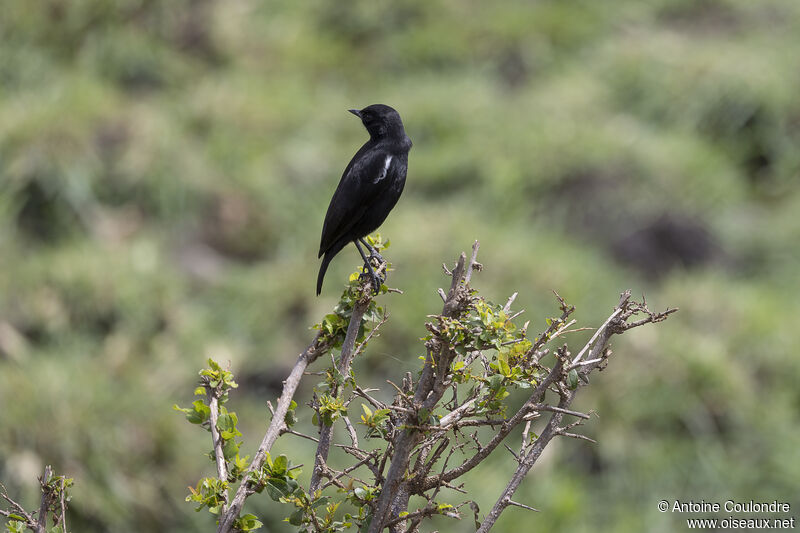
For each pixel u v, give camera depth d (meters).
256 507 9.20
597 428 9.93
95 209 12.67
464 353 3.56
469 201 13.01
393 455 3.76
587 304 11.05
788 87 14.56
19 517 3.78
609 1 17.25
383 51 16.44
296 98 14.99
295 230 12.81
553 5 17.23
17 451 9.39
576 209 12.80
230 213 12.94
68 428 9.61
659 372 10.26
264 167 13.55
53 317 11.14
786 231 12.64
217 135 13.95
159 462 9.80
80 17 15.53
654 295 11.51
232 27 16.41
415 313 10.79
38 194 12.59
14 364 10.44
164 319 11.42
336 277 11.77
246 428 10.06
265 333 11.30
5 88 14.55
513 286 11.18
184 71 15.46
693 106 14.40
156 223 12.73
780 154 13.93
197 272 12.16
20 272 11.52
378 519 3.56
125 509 9.39
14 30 15.23
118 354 10.83
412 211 12.62
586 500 9.45
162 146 13.30
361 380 10.23
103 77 15.07
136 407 10.07
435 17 16.98
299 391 10.54
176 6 16.48
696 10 16.94
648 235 12.41
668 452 9.85
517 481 3.69
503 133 13.86
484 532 3.67
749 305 11.14
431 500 3.71
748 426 10.04
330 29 17.14
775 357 10.63
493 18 16.75
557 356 3.57
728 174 13.47
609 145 13.38
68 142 12.96
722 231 12.58
